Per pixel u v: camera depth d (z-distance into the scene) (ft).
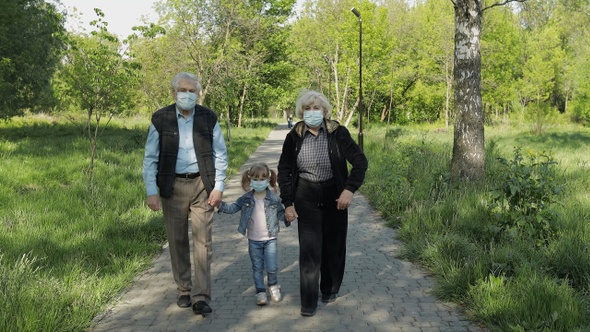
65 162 42.32
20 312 12.12
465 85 32.30
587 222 21.50
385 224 25.34
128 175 38.65
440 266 16.70
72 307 13.51
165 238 22.12
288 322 13.03
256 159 60.49
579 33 140.36
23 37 79.82
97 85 35.81
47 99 86.48
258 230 14.58
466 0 32.12
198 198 13.79
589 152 61.77
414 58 146.51
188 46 86.74
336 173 13.56
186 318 13.37
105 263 17.80
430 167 37.42
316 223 13.60
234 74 86.99
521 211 19.54
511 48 127.34
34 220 22.71
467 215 22.77
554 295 13.03
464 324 12.80
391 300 14.66
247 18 103.30
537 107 108.78
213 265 18.61
